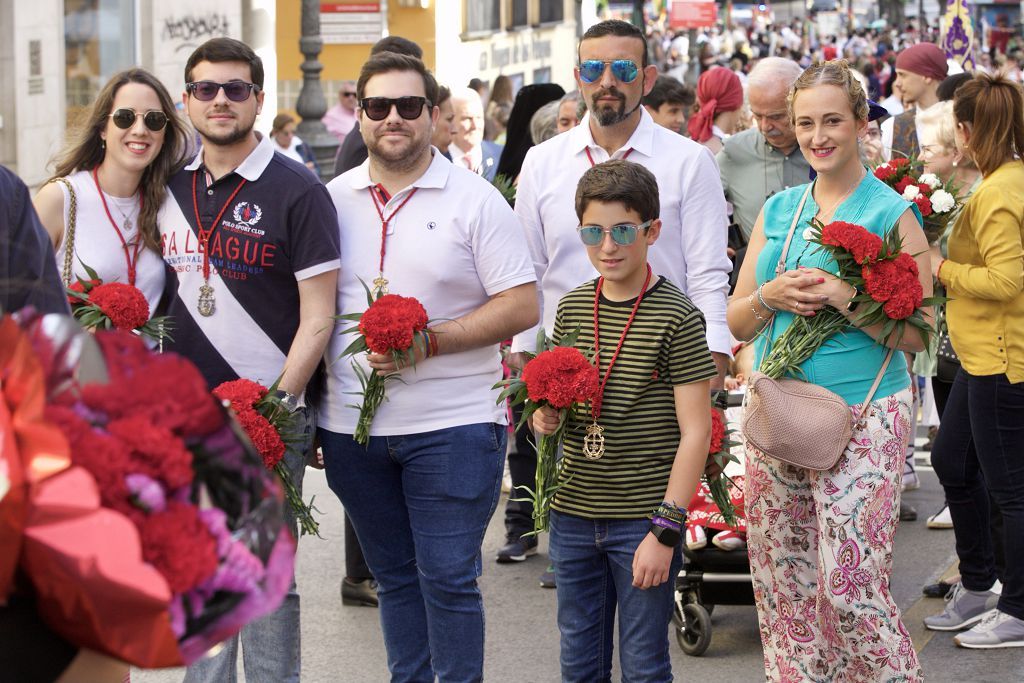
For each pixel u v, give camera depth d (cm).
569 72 3716
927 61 963
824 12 7750
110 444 189
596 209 431
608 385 433
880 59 4109
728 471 605
